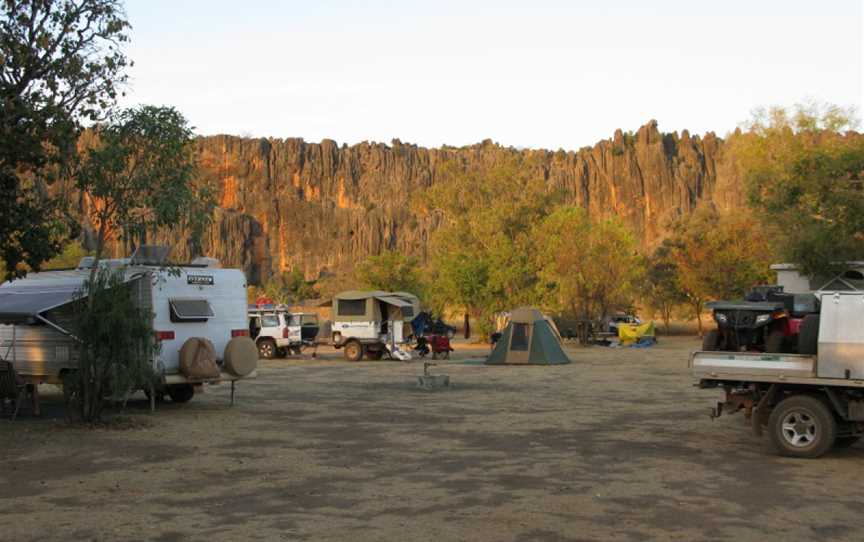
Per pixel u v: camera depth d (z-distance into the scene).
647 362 30.80
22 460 10.64
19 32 12.85
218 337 16.53
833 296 10.59
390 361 32.66
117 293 13.48
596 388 20.45
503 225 56.34
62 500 8.39
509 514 7.75
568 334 50.06
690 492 8.67
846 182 25.27
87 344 13.52
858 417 10.49
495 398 18.19
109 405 16.50
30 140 12.69
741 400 11.38
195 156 14.99
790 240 23.14
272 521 7.51
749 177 37.56
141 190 14.15
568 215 48.81
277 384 21.86
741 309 11.72
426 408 16.33
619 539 6.89
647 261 61.31
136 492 8.76
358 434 12.84
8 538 6.95
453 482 9.22
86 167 13.71
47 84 13.03
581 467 10.07
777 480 9.28
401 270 60.31
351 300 33.41
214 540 6.88
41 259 13.36
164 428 13.48
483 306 49.41
